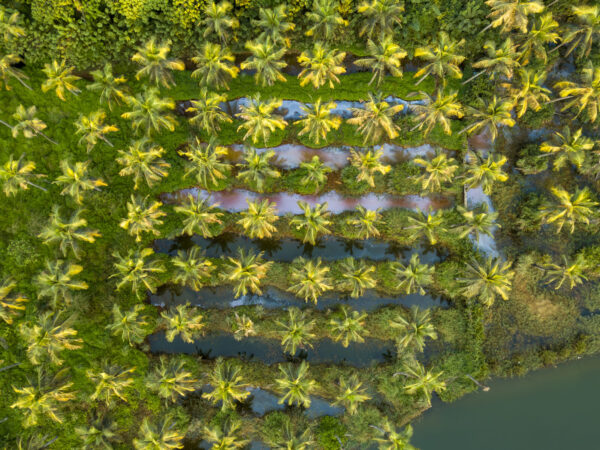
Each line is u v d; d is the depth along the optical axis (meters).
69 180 33.59
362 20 39.50
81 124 35.19
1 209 38.72
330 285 40.12
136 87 40.50
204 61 33.69
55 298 33.19
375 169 36.12
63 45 38.34
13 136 37.00
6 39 36.78
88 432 35.38
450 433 40.62
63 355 38.16
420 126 38.69
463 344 40.81
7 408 37.47
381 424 39.00
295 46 40.88
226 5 34.72
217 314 40.62
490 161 35.31
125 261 34.41
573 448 40.56
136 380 39.03
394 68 35.09
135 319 35.84
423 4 39.19
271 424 39.53
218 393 34.94
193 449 39.66
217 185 40.41
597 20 33.47
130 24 38.56
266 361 40.91
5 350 37.69
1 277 38.09
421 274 35.59
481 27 40.09
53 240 33.81
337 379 40.16
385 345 41.09
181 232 40.31
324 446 39.19
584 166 40.38
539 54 35.59
